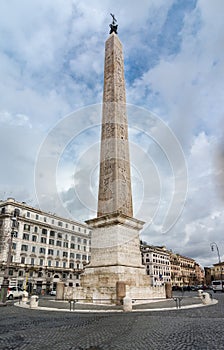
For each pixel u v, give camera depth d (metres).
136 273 19.19
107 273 18.30
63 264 55.00
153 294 20.12
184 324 9.69
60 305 17.48
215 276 89.88
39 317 12.37
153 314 12.70
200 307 16.19
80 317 12.08
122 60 26.42
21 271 48.06
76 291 19.31
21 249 48.50
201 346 6.48
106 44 26.84
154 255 75.88
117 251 18.53
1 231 47.25
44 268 51.31
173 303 18.06
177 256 93.94
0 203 50.22
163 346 6.58
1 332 8.73
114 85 23.98
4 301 20.83
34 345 6.89
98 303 17.69
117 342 7.11
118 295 16.64
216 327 9.02
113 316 12.20
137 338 7.55
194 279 104.94
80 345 6.85
